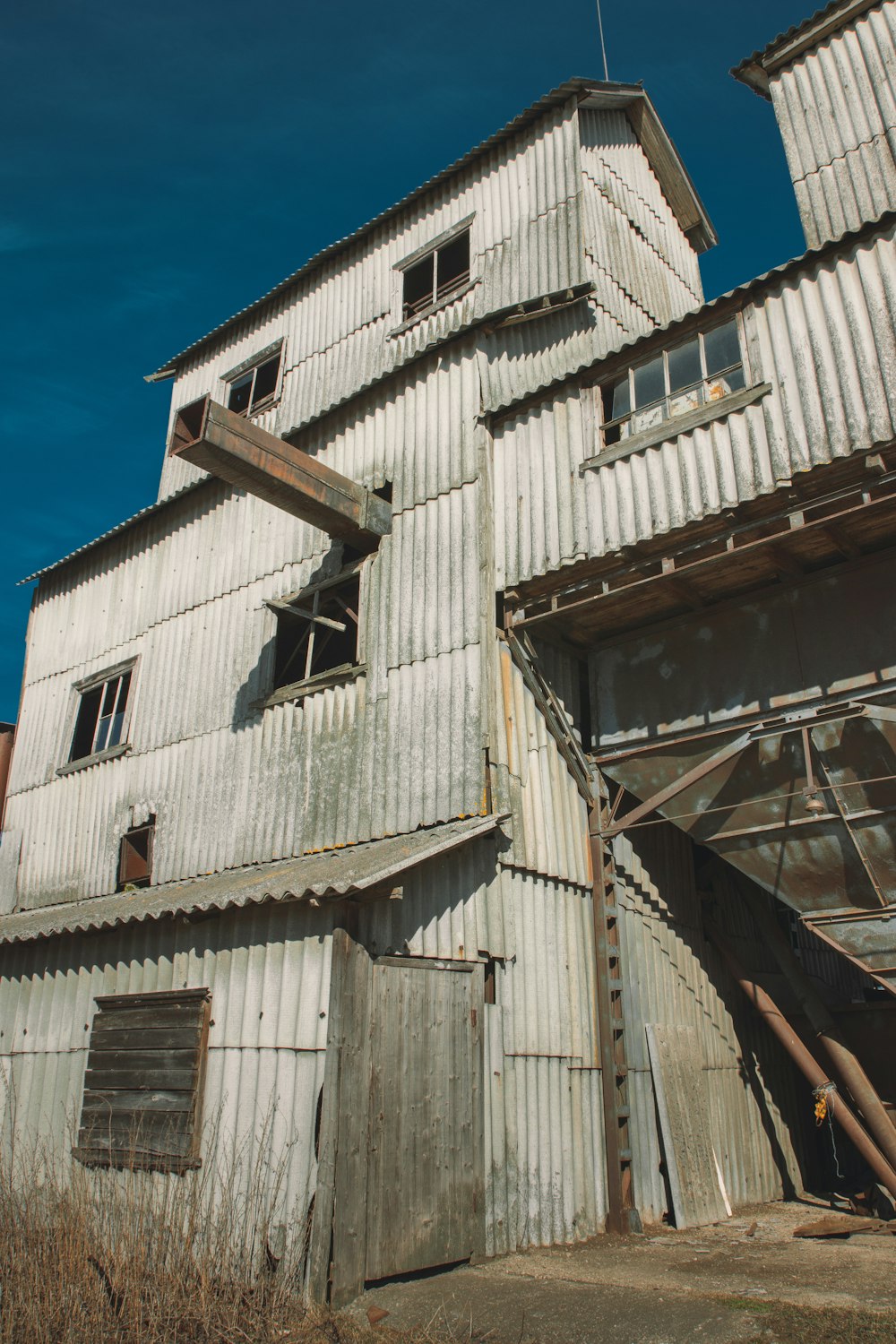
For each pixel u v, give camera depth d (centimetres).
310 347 1570
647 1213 938
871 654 904
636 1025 1011
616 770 1063
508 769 975
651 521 952
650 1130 979
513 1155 838
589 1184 906
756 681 977
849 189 1058
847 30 1108
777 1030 1090
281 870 998
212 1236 711
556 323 1271
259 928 869
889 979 867
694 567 920
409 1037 780
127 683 1491
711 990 1153
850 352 858
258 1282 664
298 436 1348
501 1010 877
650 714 1051
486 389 1131
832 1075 1095
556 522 1029
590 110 1423
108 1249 674
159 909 950
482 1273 731
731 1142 1077
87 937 1069
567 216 1281
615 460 1001
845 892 900
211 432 941
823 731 916
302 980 805
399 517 1159
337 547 1237
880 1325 559
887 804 874
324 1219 671
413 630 1085
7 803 1598
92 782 1457
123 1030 967
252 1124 791
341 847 1053
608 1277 704
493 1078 845
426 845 845
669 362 1005
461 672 1015
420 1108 768
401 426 1211
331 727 1130
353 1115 713
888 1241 823
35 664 1681
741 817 959
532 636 1077
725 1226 941
